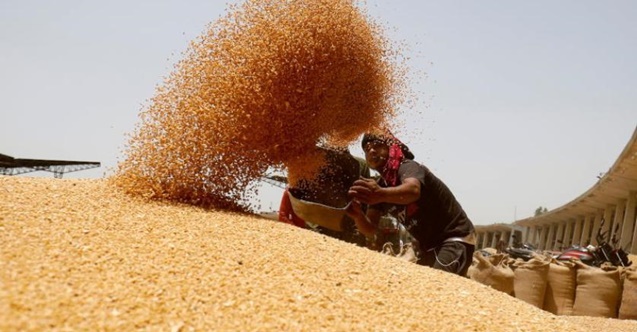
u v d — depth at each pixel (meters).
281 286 2.79
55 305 2.02
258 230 3.79
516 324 3.01
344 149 4.76
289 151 4.42
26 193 3.82
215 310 2.34
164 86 4.29
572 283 8.53
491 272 7.95
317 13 4.36
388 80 4.64
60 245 2.78
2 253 2.47
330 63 4.31
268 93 4.20
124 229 3.29
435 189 4.57
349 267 3.36
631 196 35.28
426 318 2.79
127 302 2.22
